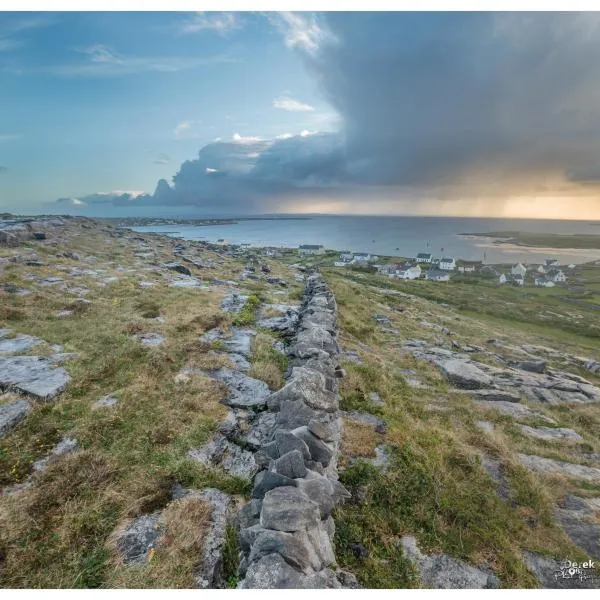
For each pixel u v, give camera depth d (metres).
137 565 3.92
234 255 52.09
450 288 89.81
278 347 11.05
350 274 85.50
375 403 8.65
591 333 48.09
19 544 4.05
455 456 6.97
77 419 6.39
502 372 14.85
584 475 7.43
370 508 5.35
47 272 18.17
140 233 58.50
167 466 5.41
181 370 8.62
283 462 4.71
